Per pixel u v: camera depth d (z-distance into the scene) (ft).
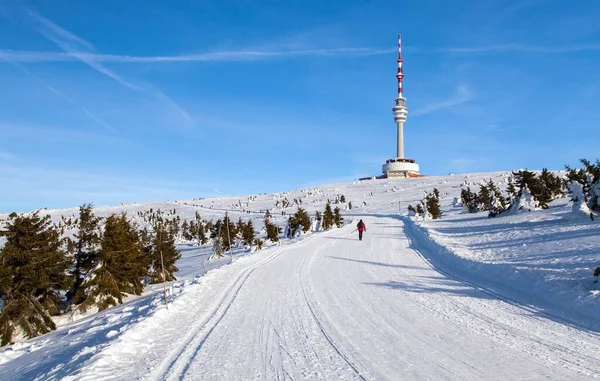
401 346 25.86
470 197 198.39
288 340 28.09
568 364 21.95
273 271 62.03
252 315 35.99
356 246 93.09
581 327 28.78
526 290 40.93
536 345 25.27
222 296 45.21
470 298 39.34
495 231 93.91
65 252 64.13
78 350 29.09
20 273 56.90
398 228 141.90
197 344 27.94
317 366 22.88
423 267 59.98
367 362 23.18
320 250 88.84
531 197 127.03
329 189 573.33
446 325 30.40
